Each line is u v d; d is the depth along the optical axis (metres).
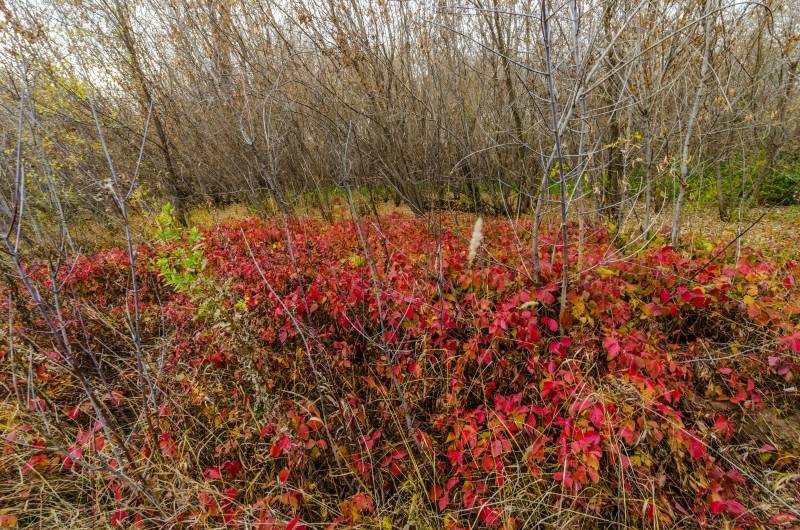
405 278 3.21
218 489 2.24
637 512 2.00
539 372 2.51
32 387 2.15
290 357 2.79
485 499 2.11
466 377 2.66
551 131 2.86
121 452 2.18
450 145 6.67
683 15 3.42
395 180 7.81
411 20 6.43
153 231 5.36
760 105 6.10
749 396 2.47
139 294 4.29
